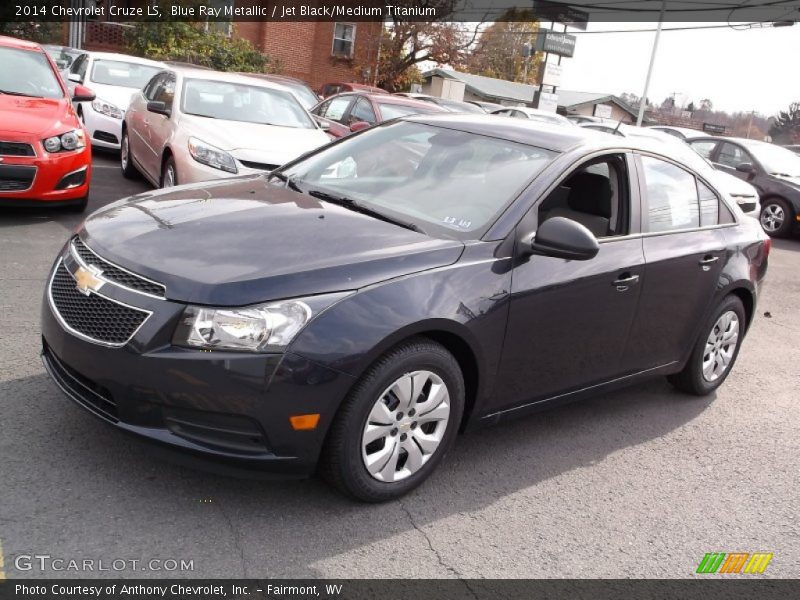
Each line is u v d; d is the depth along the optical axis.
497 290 3.59
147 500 3.23
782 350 7.02
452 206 3.92
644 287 4.40
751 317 5.61
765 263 5.54
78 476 3.31
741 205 10.52
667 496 4.03
